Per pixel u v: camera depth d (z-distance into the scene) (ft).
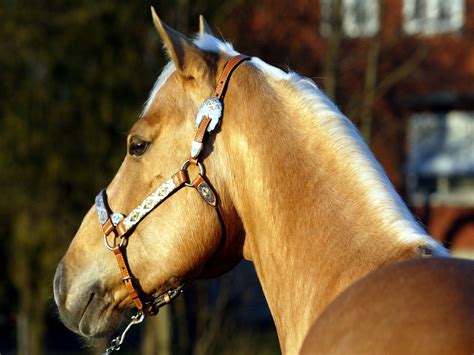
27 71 55.83
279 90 12.68
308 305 11.50
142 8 52.49
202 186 12.65
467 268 9.25
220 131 12.71
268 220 12.19
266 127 12.37
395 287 9.17
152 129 12.98
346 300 9.44
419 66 66.39
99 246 13.51
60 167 54.75
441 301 8.67
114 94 54.44
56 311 15.62
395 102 68.59
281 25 56.70
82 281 13.60
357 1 58.75
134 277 13.15
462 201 75.51
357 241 11.19
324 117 12.20
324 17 56.08
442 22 64.03
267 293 12.60
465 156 74.49
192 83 12.89
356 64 60.44
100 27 53.31
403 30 60.13
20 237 54.75
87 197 55.42
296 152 12.10
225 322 56.39
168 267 12.97
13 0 54.08
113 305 13.53
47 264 54.13
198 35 14.11
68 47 54.29
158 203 12.88
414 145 71.31
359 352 8.61
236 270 56.95
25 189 54.70
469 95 69.21
